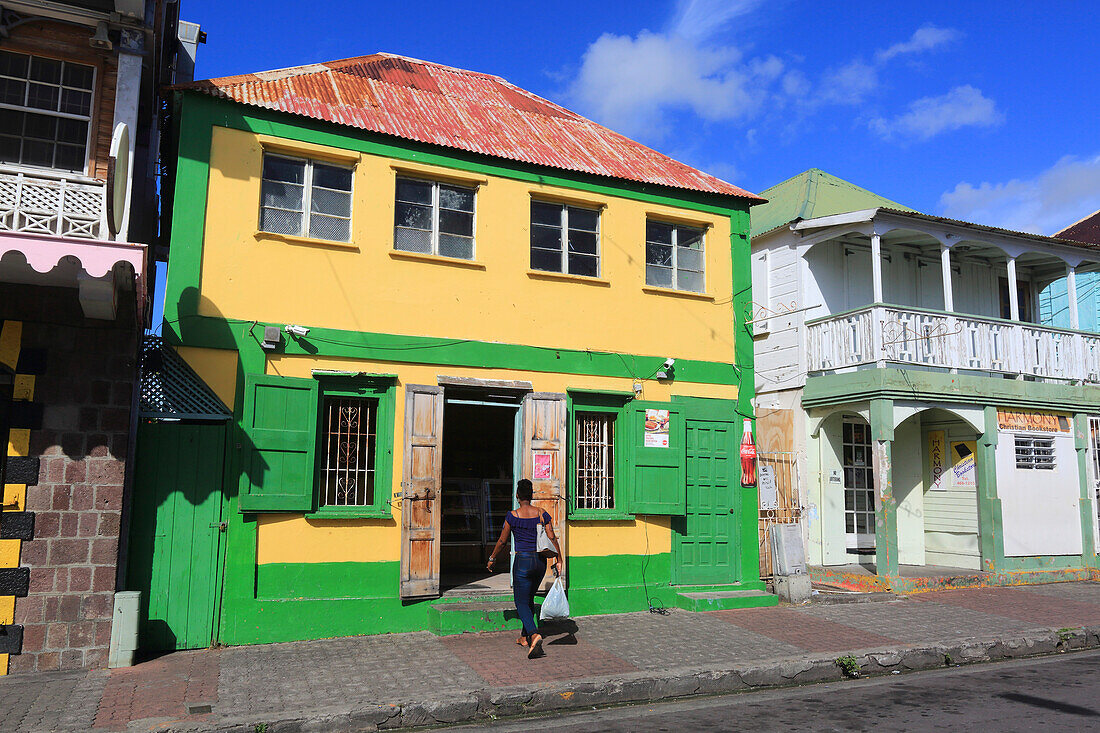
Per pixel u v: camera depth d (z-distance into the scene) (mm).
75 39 8203
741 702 7176
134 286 7352
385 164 10141
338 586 9188
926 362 12992
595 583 10719
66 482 7809
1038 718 6367
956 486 14094
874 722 6320
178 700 6621
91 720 6113
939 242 14883
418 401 9711
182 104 9227
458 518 12711
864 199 16172
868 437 14602
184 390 8500
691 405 11656
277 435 9055
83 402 7941
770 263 15289
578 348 11031
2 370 7680
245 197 9352
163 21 9586
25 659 7520
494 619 9398
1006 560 13297
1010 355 13945
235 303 9117
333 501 9445
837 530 13781
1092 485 14500
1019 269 16953
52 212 7137
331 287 9641
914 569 13766
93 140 8148
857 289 15055
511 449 14125
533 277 10875
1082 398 14539
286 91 10289
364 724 6336
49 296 7930
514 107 13234
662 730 6238
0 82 7938
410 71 13203
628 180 11617
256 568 8867
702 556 11523
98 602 7789
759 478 12516
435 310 10180
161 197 11055
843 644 8922
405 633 9312
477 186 10734
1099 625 10172
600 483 11117
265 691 6895
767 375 15086
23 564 7605
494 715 6770
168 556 8516
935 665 8766
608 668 7777
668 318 11766
